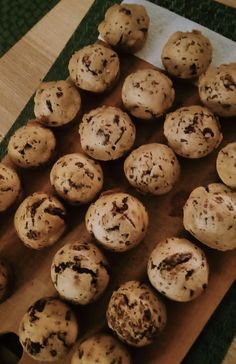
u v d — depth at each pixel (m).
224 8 0.36
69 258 0.30
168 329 0.30
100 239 0.30
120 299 0.29
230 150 0.30
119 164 0.33
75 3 0.39
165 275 0.28
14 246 0.33
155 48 0.35
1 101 0.39
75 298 0.30
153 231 0.32
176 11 0.36
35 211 0.31
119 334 0.29
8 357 0.32
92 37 0.38
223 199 0.29
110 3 0.39
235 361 0.31
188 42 0.32
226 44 0.34
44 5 0.40
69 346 0.30
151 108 0.32
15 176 0.33
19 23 0.40
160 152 0.31
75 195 0.31
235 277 0.30
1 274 0.31
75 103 0.34
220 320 0.32
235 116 0.32
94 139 0.32
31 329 0.29
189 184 0.32
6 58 0.40
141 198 0.32
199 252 0.29
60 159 0.32
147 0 0.36
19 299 0.32
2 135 0.39
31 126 0.34
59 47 0.39
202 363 0.31
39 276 0.32
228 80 0.31
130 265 0.31
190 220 0.30
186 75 0.33
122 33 0.34
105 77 0.33
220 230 0.29
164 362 0.29
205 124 0.31
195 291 0.29
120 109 0.33
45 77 0.39
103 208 0.30
